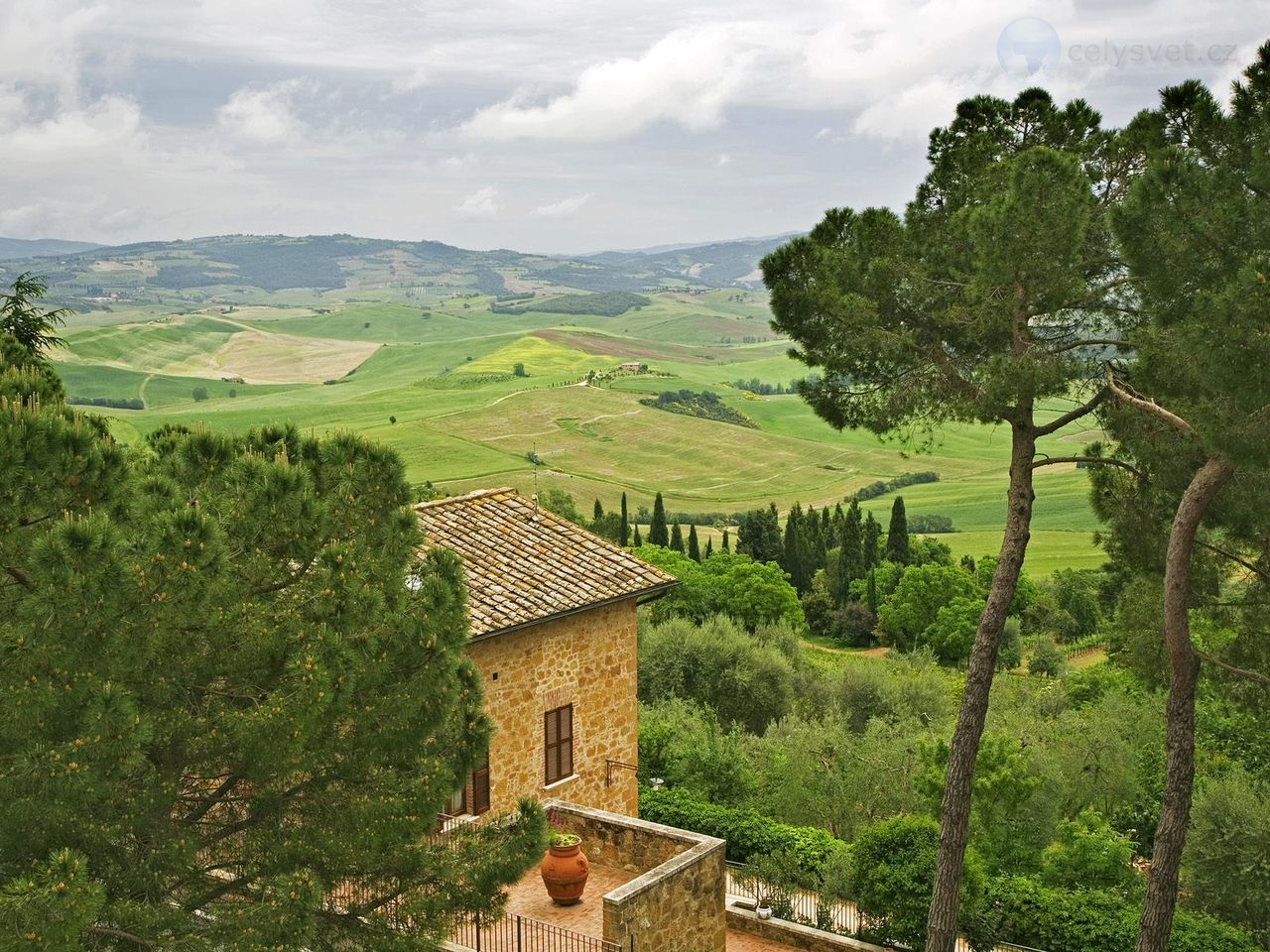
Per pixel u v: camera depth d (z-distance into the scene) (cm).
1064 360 1625
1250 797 2517
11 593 901
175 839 993
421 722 1105
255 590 1040
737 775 2956
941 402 1745
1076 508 14950
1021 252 1563
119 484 958
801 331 1817
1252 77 1452
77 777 849
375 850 1059
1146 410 1639
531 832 1178
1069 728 3550
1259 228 1380
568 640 1995
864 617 9100
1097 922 1980
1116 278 1684
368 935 1089
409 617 1097
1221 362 1309
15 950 790
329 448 1174
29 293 2394
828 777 2867
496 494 2292
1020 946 2025
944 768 2466
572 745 2009
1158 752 3503
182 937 972
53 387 1519
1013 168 1577
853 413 1834
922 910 1922
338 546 1057
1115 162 1759
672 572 8031
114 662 898
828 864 2177
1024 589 8944
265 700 1005
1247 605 1898
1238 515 1738
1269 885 2394
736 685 4494
